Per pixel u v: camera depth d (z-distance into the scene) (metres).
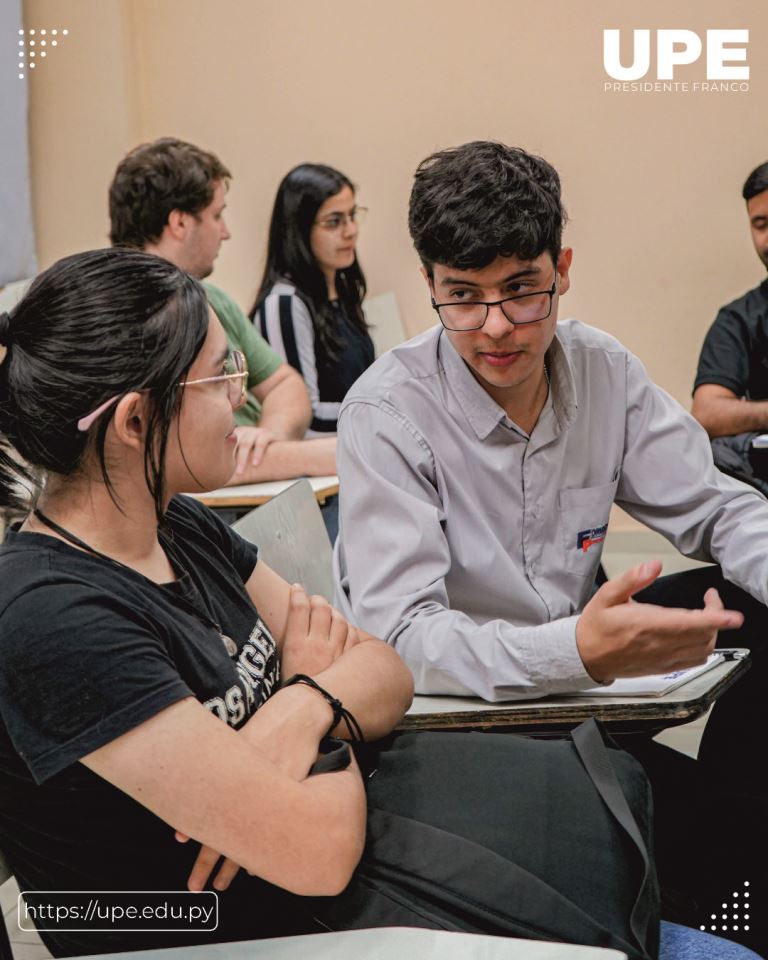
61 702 0.98
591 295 4.23
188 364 1.08
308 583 1.78
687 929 1.25
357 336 3.81
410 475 1.65
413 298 4.30
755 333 3.52
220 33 4.21
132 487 1.10
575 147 4.15
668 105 4.08
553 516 1.73
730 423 3.43
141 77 4.25
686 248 4.16
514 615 1.72
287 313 3.61
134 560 1.13
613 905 1.08
